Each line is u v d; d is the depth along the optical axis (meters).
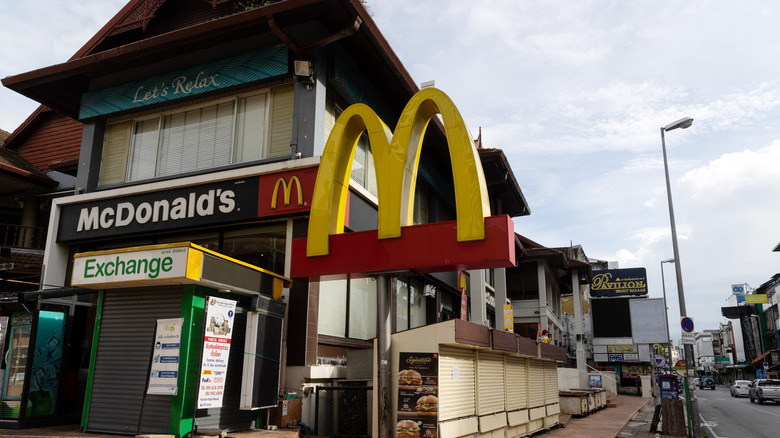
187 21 16.55
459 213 9.66
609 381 37.38
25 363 11.20
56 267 14.95
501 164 22.25
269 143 13.51
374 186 15.62
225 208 13.18
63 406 11.79
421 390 9.69
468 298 23.03
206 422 9.57
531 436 14.48
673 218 18.94
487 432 11.62
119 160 15.46
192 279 9.25
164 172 14.78
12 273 17.48
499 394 12.58
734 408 30.89
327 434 11.26
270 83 13.80
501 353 13.01
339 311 13.73
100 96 15.67
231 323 10.02
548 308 34.75
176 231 13.95
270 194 12.74
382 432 9.68
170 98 14.69
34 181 19.06
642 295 59.22
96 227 14.62
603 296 60.53
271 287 11.41
